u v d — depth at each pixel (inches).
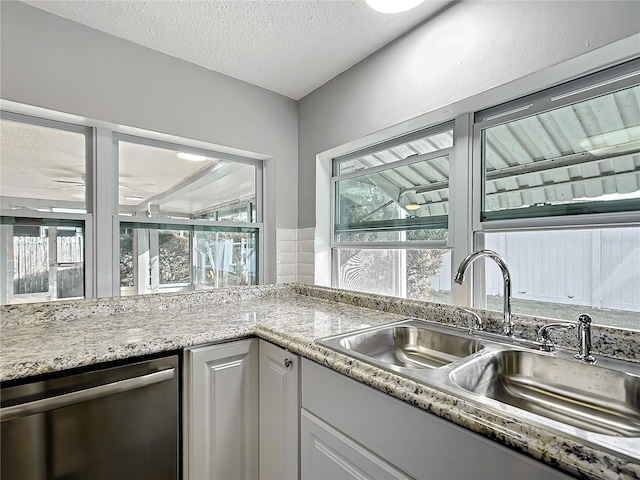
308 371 45.5
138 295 67.8
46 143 61.1
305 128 89.5
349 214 84.9
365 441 37.3
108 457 43.7
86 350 42.6
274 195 88.2
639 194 41.9
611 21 39.3
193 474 48.9
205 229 80.4
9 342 45.7
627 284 44.3
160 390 47.5
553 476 23.2
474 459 27.8
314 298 83.3
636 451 21.5
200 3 55.2
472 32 52.4
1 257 56.9
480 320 51.2
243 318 60.8
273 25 60.9
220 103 77.5
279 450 50.5
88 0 54.5
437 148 65.9
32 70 55.9
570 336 42.9
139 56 66.7
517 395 41.6
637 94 42.0
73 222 63.2
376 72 69.1
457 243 60.6
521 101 53.1
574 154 47.3
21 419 38.1
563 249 49.8
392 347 55.5
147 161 72.1
